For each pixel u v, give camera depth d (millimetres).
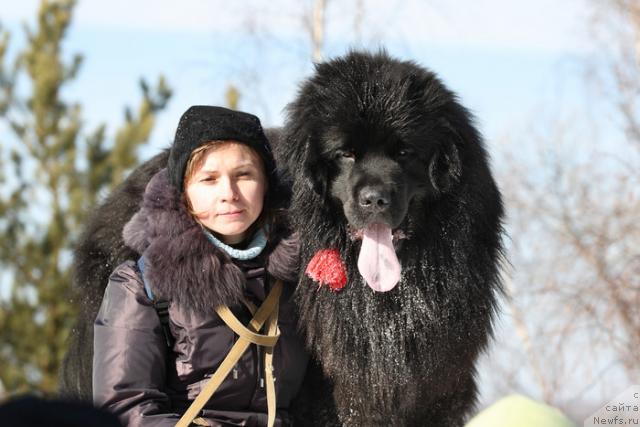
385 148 4004
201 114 3629
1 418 1488
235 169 3611
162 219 3592
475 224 4082
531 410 1629
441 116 4059
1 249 12344
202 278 3506
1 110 12914
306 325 4004
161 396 3496
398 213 3916
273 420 3506
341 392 4031
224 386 3572
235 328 3537
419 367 4027
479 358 4293
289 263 3826
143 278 3555
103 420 1536
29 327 12102
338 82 4074
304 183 4031
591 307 7703
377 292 4004
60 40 13336
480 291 4102
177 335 3570
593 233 8312
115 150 12648
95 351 3553
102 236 4770
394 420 4043
